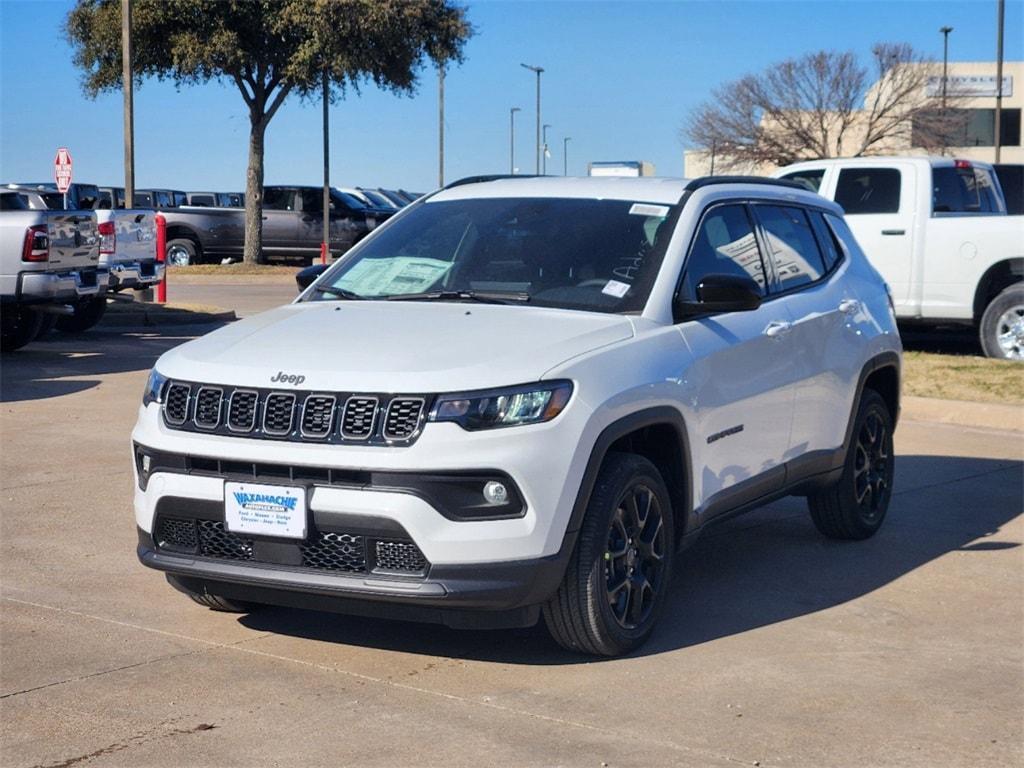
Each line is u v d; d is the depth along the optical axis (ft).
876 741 14.20
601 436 15.90
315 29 103.91
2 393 38.29
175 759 13.50
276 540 15.55
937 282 46.16
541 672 16.28
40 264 46.39
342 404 15.29
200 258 111.96
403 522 14.89
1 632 17.56
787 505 26.55
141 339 55.11
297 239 112.27
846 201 47.78
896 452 31.99
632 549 16.85
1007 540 23.61
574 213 19.48
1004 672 16.56
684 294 18.43
